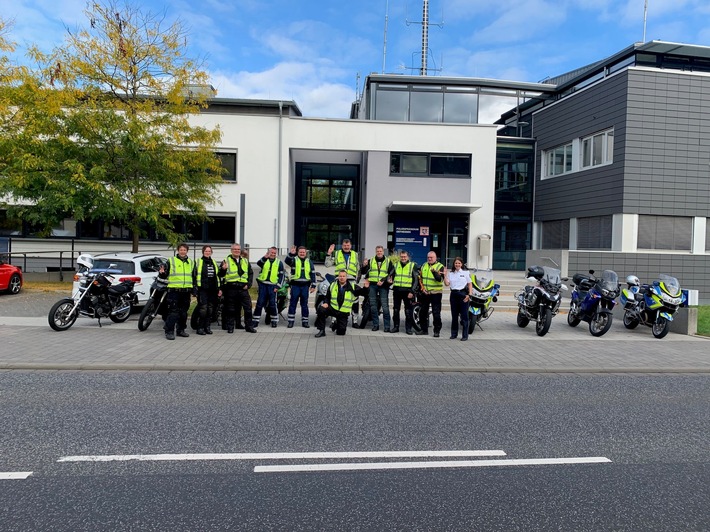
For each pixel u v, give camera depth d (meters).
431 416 5.63
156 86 16.34
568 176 21.98
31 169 15.06
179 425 5.15
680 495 3.85
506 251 24.67
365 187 21.52
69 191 14.75
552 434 5.14
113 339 9.41
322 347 9.23
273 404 5.96
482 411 5.87
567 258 16.50
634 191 18.72
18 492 3.67
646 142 18.77
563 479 4.09
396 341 9.98
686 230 19.22
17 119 16.45
